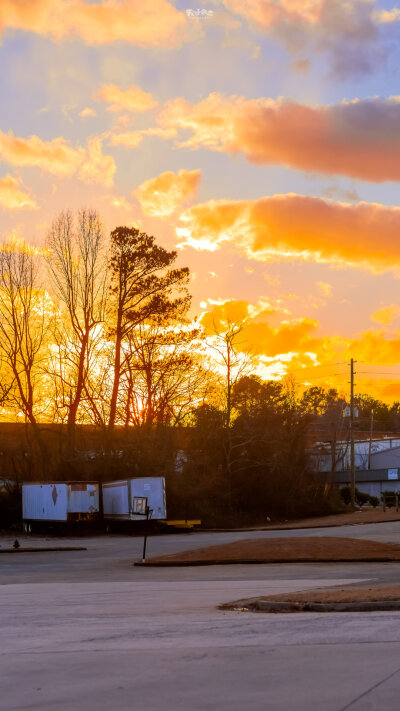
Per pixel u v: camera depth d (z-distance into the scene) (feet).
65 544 157.69
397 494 253.44
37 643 36.40
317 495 236.22
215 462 223.10
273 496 223.92
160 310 213.05
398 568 90.02
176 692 25.22
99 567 106.63
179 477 211.00
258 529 187.52
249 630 39.04
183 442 221.87
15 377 216.33
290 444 230.27
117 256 214.69
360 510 242.58
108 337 215.31
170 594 63.87
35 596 64.80
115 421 219.20
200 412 225.76
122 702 23.99
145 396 218.18
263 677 27.17
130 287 215.10
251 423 227.61
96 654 32.83
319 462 285.84
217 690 25.36
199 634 38.17
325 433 317.01
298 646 33.42
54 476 208.95
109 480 207.00
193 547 140.15
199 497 211.41
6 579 91.15
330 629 38.37
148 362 216.13
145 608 52.70
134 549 140.26
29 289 216.74
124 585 75.92
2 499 199.31
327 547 107.76
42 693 25.55
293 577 81.46
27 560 123.13
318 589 65.10
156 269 215.51
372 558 100.89
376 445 330.54
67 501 176.76
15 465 212.02
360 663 29.19
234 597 60.18
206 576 86.12
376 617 43.32
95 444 220.43
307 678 26.81
